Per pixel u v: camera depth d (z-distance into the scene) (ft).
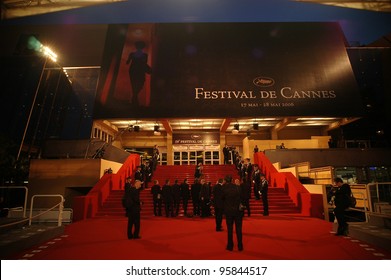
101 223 34.68
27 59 100.63
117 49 84.74
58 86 92.22
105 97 75.15
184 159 90.12
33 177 52.39
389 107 93.97
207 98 75.36
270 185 53.93
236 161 61.87
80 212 38.19
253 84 77.87
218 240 23.72
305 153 65.00
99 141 60.18
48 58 96.78
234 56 83.87
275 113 72.59
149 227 30.63
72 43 99.45
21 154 82.94
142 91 76.23
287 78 78.89
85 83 92.27
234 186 20.80
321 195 38.65
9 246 19.31
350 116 72.74
